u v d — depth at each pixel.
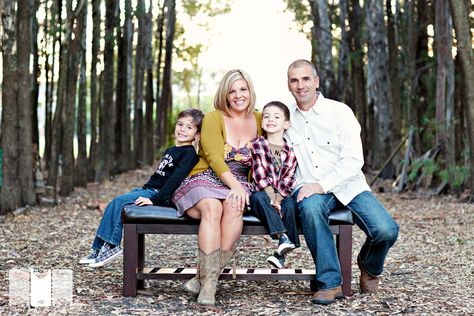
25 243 6.60
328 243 4.23
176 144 4.52
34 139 12.02
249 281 4.95
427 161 12.12
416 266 5.61
